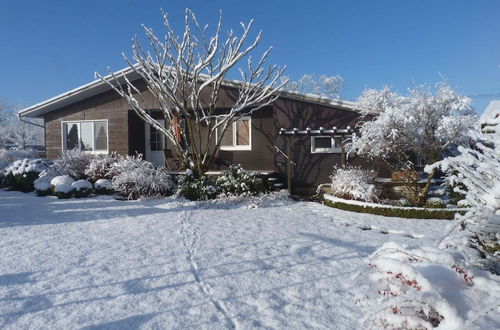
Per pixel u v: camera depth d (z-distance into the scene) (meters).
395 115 9.12
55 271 4.71
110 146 15.17
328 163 12.45
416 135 9.52
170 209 9.45
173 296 3.94
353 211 9.34
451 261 2.85
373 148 9.71
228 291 4.07
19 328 3.27
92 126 15.49
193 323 3.35
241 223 7.71
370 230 7.31
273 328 3.27
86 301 3.82
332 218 8.44
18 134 37.44
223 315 3.51
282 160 12.95
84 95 15.29
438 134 8.94
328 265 4.94
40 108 15.35
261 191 11.21
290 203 10.61
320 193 12.36
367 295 2.89
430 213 8.34
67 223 7.66
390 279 2.77
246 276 4.52
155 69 12.41
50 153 15.91
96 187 11.98
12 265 4.95
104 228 7.19
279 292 4.05
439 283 2.55
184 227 7.25
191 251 5.56
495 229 2.76
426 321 2.51
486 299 2.48
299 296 3.95
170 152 15.27
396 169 10.77
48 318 3.46
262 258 5.23
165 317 3.46
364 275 3.20
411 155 10.77
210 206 9.87
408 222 7.96
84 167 13.42
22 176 13.46
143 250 5.62
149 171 11.80
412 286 2.66
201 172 11.88
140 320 3.41
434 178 10.56
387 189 10.73
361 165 11.92
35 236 6.54
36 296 3.95
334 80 34.16
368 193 9.65
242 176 11.18
